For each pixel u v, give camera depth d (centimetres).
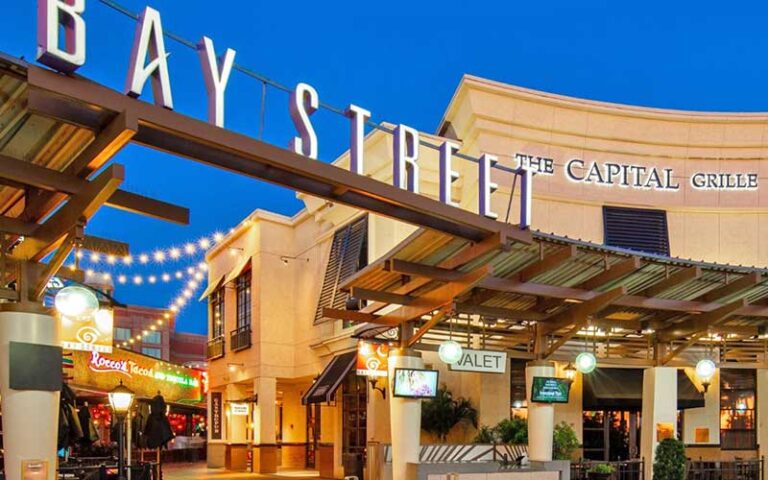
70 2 636
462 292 1209
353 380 2198
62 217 726
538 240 1209
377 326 1505
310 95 868
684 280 1375
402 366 1384
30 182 684
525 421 1772
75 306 754
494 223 1066
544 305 1499
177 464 3316
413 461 1367
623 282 1424
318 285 2402
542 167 2069
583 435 1992
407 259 1245
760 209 2122
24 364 745
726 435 2028
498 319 1544
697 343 1806
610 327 1599
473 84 2034
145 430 1495
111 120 673
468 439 1866
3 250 779
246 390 2831
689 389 1972
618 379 1983
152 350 6141
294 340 2555
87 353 1341
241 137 755
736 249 2106
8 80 646
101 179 678
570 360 1681
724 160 2150
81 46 636
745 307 1505
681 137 2147
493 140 2041
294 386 2767
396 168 962
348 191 893
